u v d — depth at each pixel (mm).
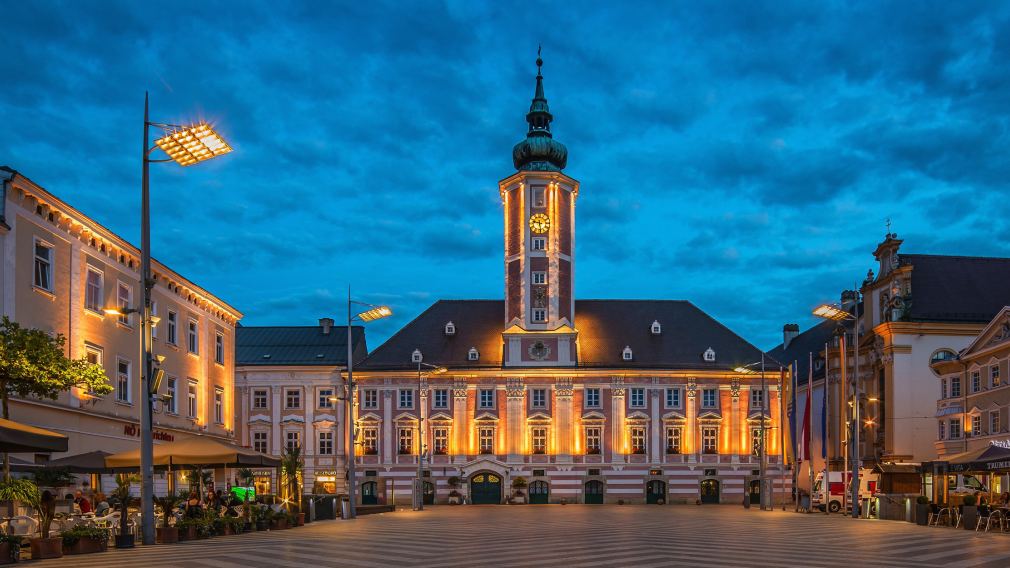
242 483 70000
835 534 38344
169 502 34938
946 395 74188
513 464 94125
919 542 33750
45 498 28297
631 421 94875
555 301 96625
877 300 87438
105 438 48844
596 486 94500
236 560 25719
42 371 32438
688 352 97938
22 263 41500
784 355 123500
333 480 94562
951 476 66750
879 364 84750
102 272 49438
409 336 99188
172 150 31109
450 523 48312
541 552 28719
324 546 30938
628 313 101500
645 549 29891
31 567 23984
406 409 95438
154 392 31922
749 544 32312
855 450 56750
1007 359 64312
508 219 99688
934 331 80938
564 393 95188
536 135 101062
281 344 98938
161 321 57219
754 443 95625
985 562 26109
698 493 94188
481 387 95562
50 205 43844
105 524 31875
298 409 95625
